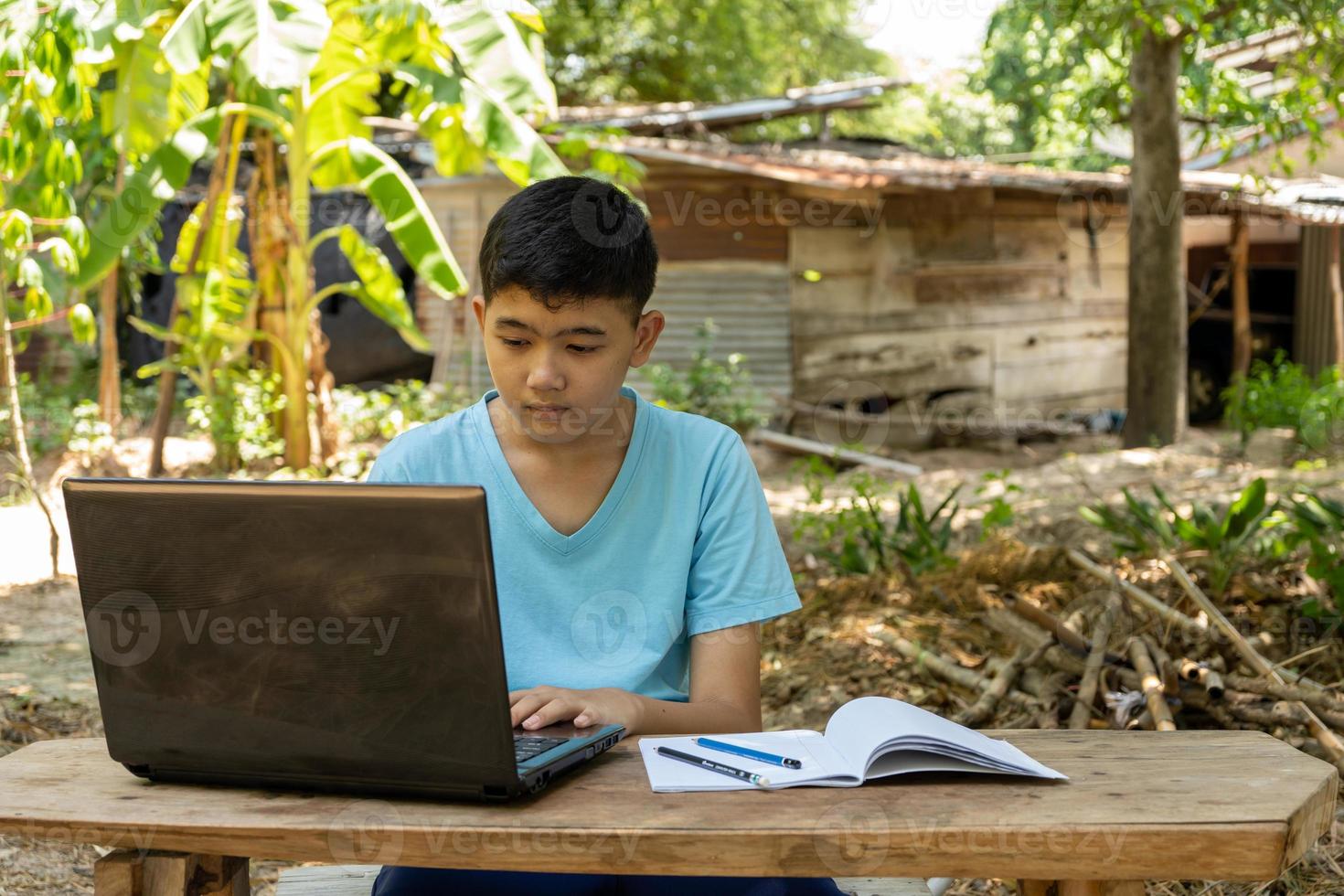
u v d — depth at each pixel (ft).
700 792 5.00
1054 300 43.70
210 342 30.17
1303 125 32.22
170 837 4.75
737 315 38.78
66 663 16.70
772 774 5.08
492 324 6.06
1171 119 33.96
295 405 30.04
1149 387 35.14
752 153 41.11
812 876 4.55
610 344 6.03
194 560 4.91
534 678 6.65
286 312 30.17
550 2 73.87
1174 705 11.84
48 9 17.22
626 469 6.69
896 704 5.56
